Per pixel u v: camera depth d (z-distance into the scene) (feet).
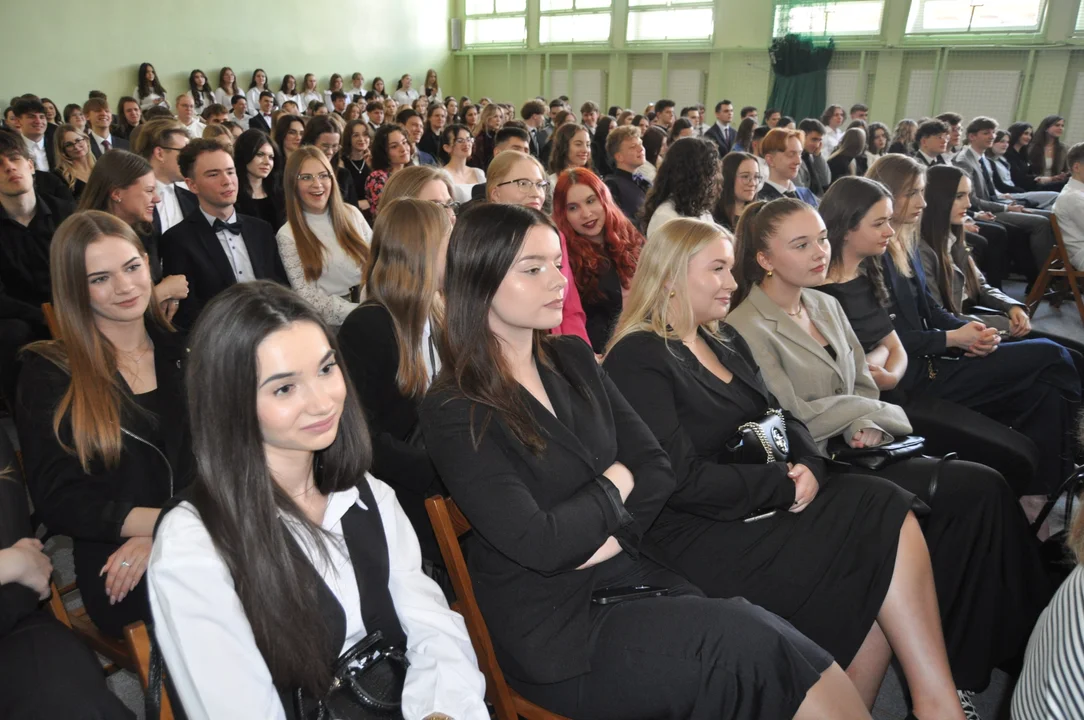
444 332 4.21
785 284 6.35
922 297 8.44
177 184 12.08
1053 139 22.93
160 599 3.13
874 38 31.81
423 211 5.45
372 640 3.59
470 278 4.07
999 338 7.95
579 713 4.04
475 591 4.26
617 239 8.60
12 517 4.49
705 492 4.95
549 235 4.09
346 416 3.60
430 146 24.58
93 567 4.71
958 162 19.38
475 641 4.11
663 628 3.92
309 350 3.16
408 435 5.53
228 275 8.91
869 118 32.86
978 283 9.75
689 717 3.85
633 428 4.67
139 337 5.12
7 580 4.03
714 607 3.94
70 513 4.51
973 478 5.50
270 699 3.23
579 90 42.06
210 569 3.12
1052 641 3.00
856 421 5.96
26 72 29.66
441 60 46.50
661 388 5.15
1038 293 14.30
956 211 8.91
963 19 29.68
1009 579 5.36
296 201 9.20
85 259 4.57
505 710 4.16
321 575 3.47
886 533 4.82
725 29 35.81
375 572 3.72
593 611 4.18
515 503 3.89
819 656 3.76
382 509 3.86
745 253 6.43
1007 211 17.93
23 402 4.67
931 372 8.02
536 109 24.57
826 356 6.31
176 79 34.58
